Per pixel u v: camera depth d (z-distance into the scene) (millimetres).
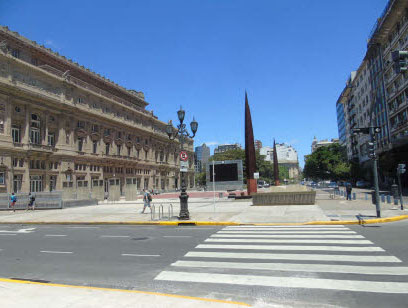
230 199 36062
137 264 8211
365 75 66125
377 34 50594
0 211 29453
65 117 50719
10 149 40219
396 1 41219
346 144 94875
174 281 6629
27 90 42656
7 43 43969
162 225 16547
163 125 88188
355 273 6754
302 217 16141
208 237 11883
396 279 6289
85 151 55344
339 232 11844
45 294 5598
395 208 19203
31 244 11977
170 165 90500
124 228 15953
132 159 69625
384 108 52969
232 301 5418
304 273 6883
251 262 7910
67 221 19281
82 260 8930
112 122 63312
